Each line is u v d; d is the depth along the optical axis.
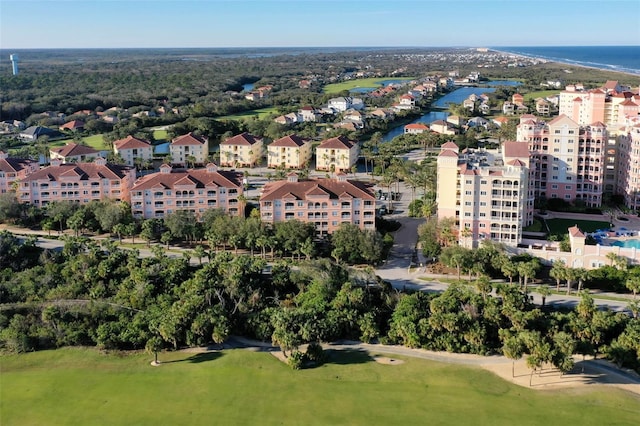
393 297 173.50
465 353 153.12
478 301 160.25
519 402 130.62
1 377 144.50
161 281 184.25
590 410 127.31
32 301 175.38
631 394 133.38
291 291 185.25
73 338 159.75
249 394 135.12
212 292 172.62
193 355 154.50
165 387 138.75
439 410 127.88
